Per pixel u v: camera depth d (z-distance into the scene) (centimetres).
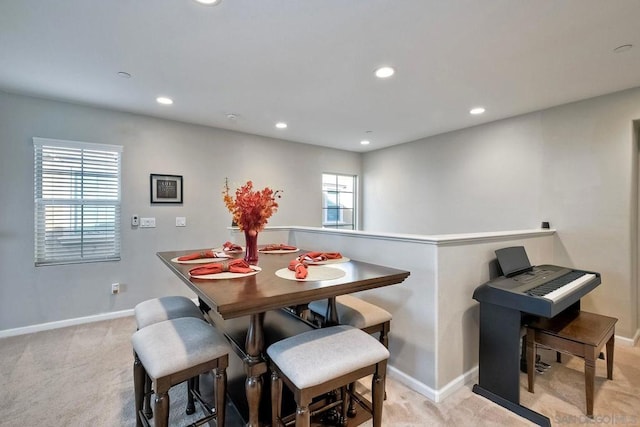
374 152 555
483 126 388
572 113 309
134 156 353
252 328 137
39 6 165
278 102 314
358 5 165
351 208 582
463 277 211
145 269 361
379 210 545
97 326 319
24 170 300
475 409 187
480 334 202
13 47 208
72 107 318
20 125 296
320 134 444
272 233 340
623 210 278
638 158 298
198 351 135
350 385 178
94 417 179
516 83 265
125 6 166
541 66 234
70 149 320
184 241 386
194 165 393
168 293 375
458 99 302
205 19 178
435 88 276
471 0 160
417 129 414
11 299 296
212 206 407
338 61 227
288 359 127
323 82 264
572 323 205
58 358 250
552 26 183
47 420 176
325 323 186
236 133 427
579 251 304
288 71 244
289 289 127
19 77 256
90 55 219
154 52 215
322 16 175
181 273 161
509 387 188
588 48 207
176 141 379
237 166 429
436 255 193
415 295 205
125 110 340
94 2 162
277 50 212
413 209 483
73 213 323
